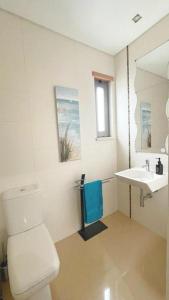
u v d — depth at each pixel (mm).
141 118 1853
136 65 1817
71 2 1271
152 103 1710
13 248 1155
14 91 1429
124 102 2037
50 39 1588
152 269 1403
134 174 1837
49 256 1067
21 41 1429
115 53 2051
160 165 1638
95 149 2053
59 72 1672
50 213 1741
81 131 1900
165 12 1422
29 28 1461
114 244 1732
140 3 1311
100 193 1987
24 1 1241
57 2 1264
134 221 2131
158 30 1542
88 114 1944
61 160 1746
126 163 2137
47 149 1658
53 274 972
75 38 1729
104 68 2025
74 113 1797
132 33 1681
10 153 1449
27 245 1183
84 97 1886
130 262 1490
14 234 1322
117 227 2016
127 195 2197
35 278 917
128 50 1890
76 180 1912
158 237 1812
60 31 1607
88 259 1547
